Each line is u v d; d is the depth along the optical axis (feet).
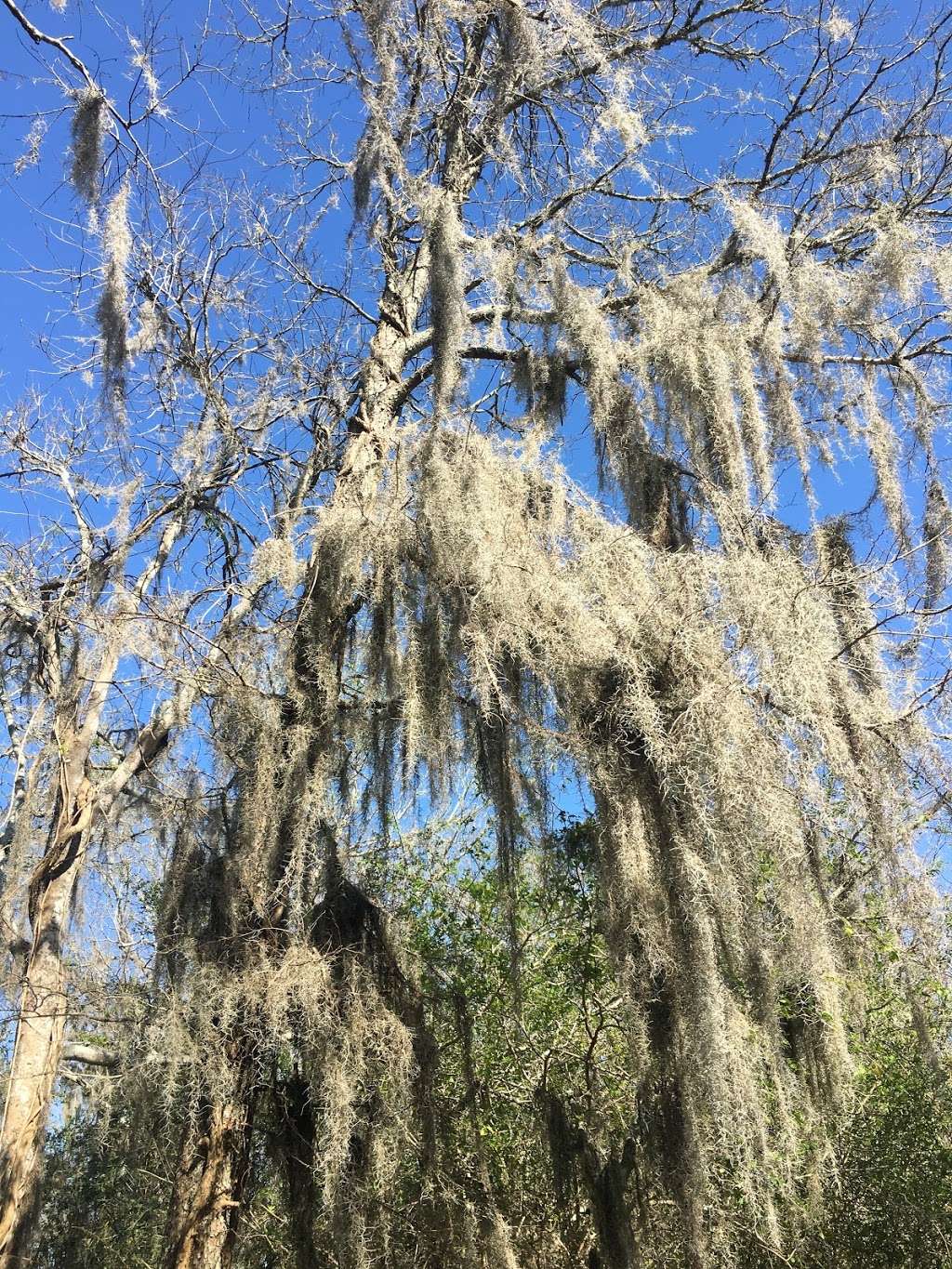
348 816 16.35
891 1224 18.12
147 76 16.70
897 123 20.07
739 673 14.71
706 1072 12.93
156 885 19.61
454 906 21.56
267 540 16.28
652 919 13.70
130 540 18.61
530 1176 19.42
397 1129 13.97
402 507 15.97
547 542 16.46
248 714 15.17
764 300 18.81
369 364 20.07
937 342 19.26
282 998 13.28
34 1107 14.93
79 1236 19.52
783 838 13.69
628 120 18.20
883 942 17.22
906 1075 18.65
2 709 20.48
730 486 16.65
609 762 14.70
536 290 19.53
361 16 19.49
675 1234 15.34
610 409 18.07
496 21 19.76
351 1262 13.35
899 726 16.07
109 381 16.88
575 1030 20.40
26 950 16.05
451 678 15.38
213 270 20.12
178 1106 14.49
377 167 18.45
